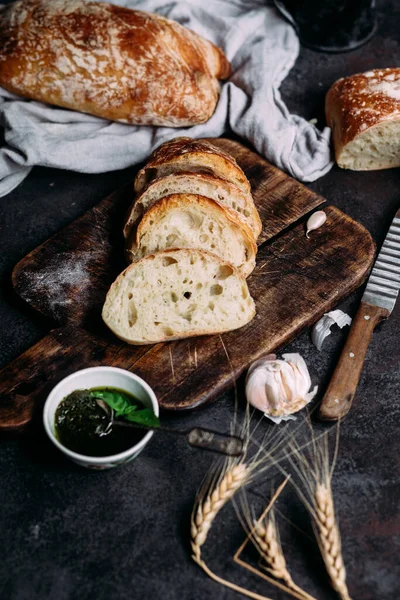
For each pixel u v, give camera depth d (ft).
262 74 3.10
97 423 2.14
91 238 2.67
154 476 2.22
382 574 2.07
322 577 2.06
